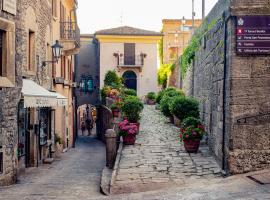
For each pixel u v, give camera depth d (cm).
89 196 1056
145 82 4309
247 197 908
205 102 1783
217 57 1416
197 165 1312
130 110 2023
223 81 1260
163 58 5112
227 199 908
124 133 1683
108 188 1111
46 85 2058
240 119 1159
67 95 2856
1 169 1243
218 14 1402
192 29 2702
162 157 1436
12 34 1290
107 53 4253
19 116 1547
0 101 1241
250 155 1156
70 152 2556
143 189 1077
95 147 3030
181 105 1916
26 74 1636
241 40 1149
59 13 2498
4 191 1143
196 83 2158
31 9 1703
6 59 1280
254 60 1157
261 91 1156
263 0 1145
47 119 2050
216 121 1410
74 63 3744
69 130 2994
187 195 975
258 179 1053
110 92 3203
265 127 1157
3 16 1254
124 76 4312
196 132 1509
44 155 1945
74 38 2530
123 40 4262
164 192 1030
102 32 4222
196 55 2161
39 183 1286
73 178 1388
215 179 1139
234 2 1153
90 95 4247
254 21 1146
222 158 1236
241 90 1161
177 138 1858
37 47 1830
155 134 1986
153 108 3369
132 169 1269
